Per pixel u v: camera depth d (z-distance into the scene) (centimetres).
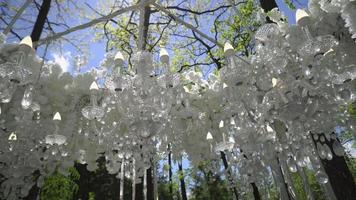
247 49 790
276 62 211
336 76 210
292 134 271
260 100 276
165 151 322
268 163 309
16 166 286
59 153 299
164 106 238
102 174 1119
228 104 307
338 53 227
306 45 181
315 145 275
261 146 302
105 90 266
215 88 312
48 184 509
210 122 326
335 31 232
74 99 290
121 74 218
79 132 310
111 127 292
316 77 202
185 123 315
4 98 188
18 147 285
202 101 323
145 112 238
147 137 251
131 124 244
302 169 282
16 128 275
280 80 238
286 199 294
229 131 332
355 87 245
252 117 294
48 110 281
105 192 1123
